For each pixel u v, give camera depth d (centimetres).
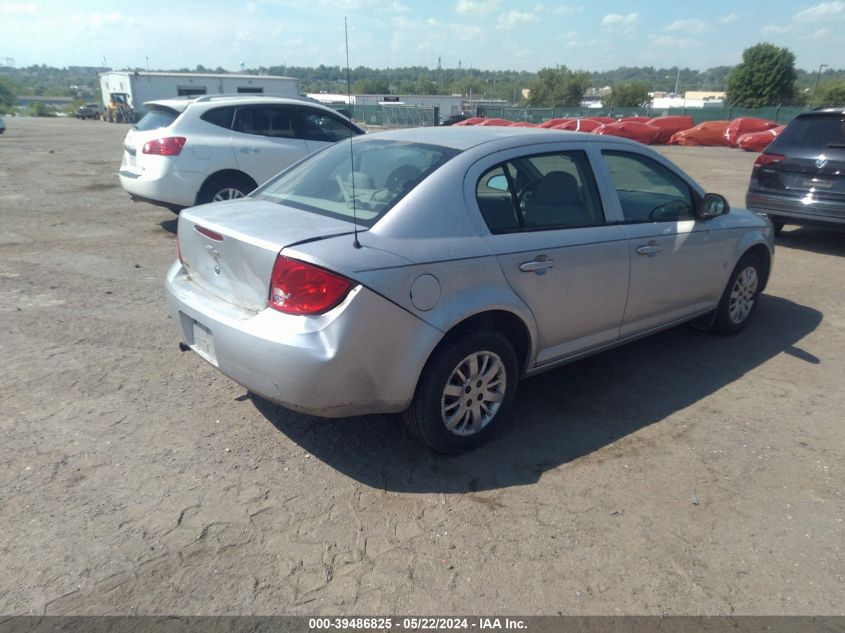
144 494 311
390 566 270
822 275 736
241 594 254
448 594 257
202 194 813
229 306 328
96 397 404
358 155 394
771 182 845
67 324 521
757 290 556
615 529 297
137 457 341
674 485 332
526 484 329
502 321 360
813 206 802
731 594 261
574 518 304
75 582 256
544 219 374
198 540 281
